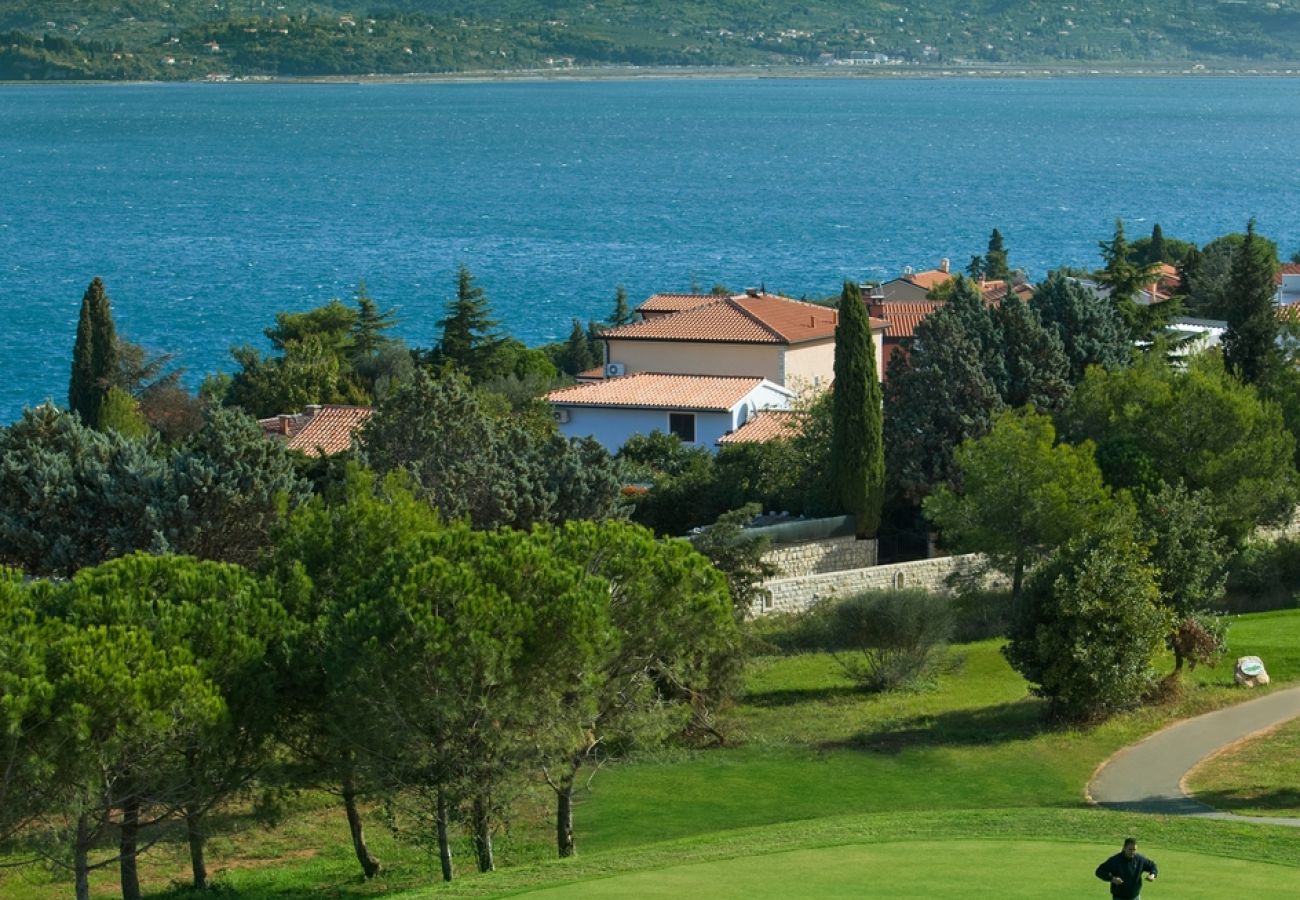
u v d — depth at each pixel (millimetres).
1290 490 118625
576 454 111750
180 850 71250
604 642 61406
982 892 48188
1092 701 84250
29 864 65812
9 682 53312
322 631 60938
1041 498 105500
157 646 58094
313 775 65688
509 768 62125
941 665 96812
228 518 98188
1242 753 77938
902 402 132750
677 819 71312
